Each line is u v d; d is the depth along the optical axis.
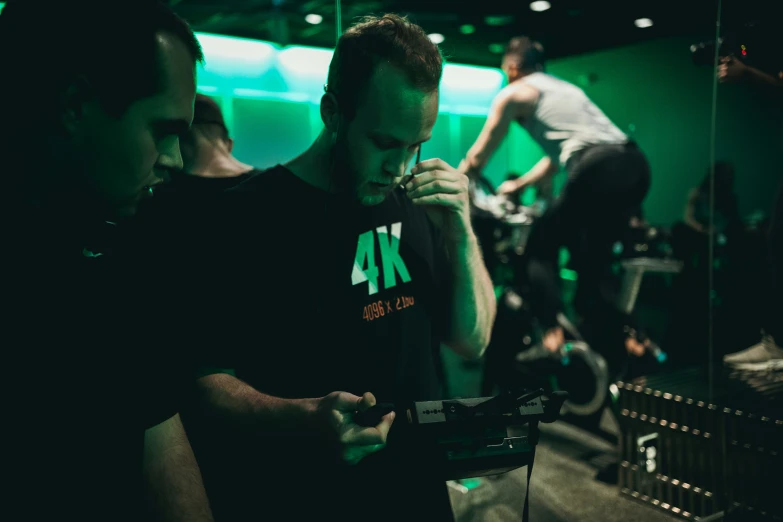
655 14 3.48
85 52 0.52
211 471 0.99
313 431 0.80
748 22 1.45
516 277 3.14
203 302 0.89
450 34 4.84
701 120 5.02
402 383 1.01
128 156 0.56
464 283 1.08
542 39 4.70
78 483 0.59
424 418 0.78
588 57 4.91
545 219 2.89
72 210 0.57
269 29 4.90
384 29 0.85
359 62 0.84
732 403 1.88
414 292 1.05
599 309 3.01
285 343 0.93
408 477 0.90
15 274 0.55
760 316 2.43
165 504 0.72
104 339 0.60
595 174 2.67
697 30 2.32
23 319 0.56
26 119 0.53
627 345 3.02
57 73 0.52
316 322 0.94
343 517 0.92
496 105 2.78
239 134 5.00
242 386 0.90
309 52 4.71
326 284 0.94
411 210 1.09
